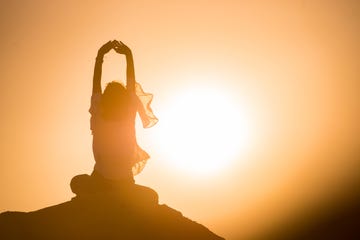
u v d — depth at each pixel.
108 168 11.60
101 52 12.12
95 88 11.98
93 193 11.57
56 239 10.60
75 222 10.77
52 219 10.76
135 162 12.00
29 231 10.55
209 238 11.28
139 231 11.00
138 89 12.70
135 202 11.32
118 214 11.03
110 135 11.66
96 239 10.73
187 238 11.17
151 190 11.69
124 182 11.62
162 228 11.15
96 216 10.93
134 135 11.93
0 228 10.55
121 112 11.75
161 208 11.48
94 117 11.77
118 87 11.95
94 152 11.73
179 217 11.40
